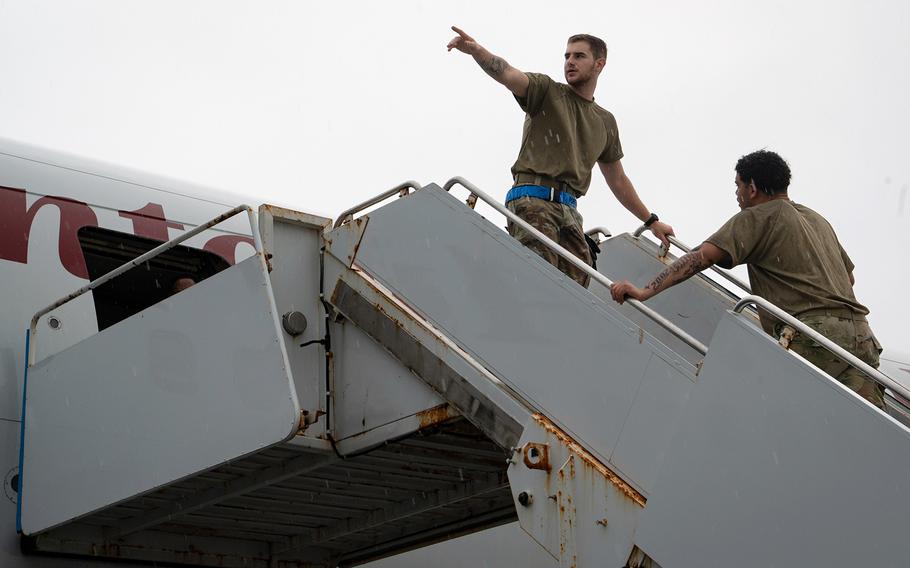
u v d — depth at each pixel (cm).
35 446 731
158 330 665
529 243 643
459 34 639
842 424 437
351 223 655
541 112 659
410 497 747
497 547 1083
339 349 653
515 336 566
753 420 464
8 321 828
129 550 785
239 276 624
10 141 940
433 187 620
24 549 750
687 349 773
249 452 593
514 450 543
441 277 605
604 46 677
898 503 418
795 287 532
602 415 525
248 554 845
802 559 441
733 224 539
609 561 502
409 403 608
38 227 883
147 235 961
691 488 477
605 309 536
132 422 667
